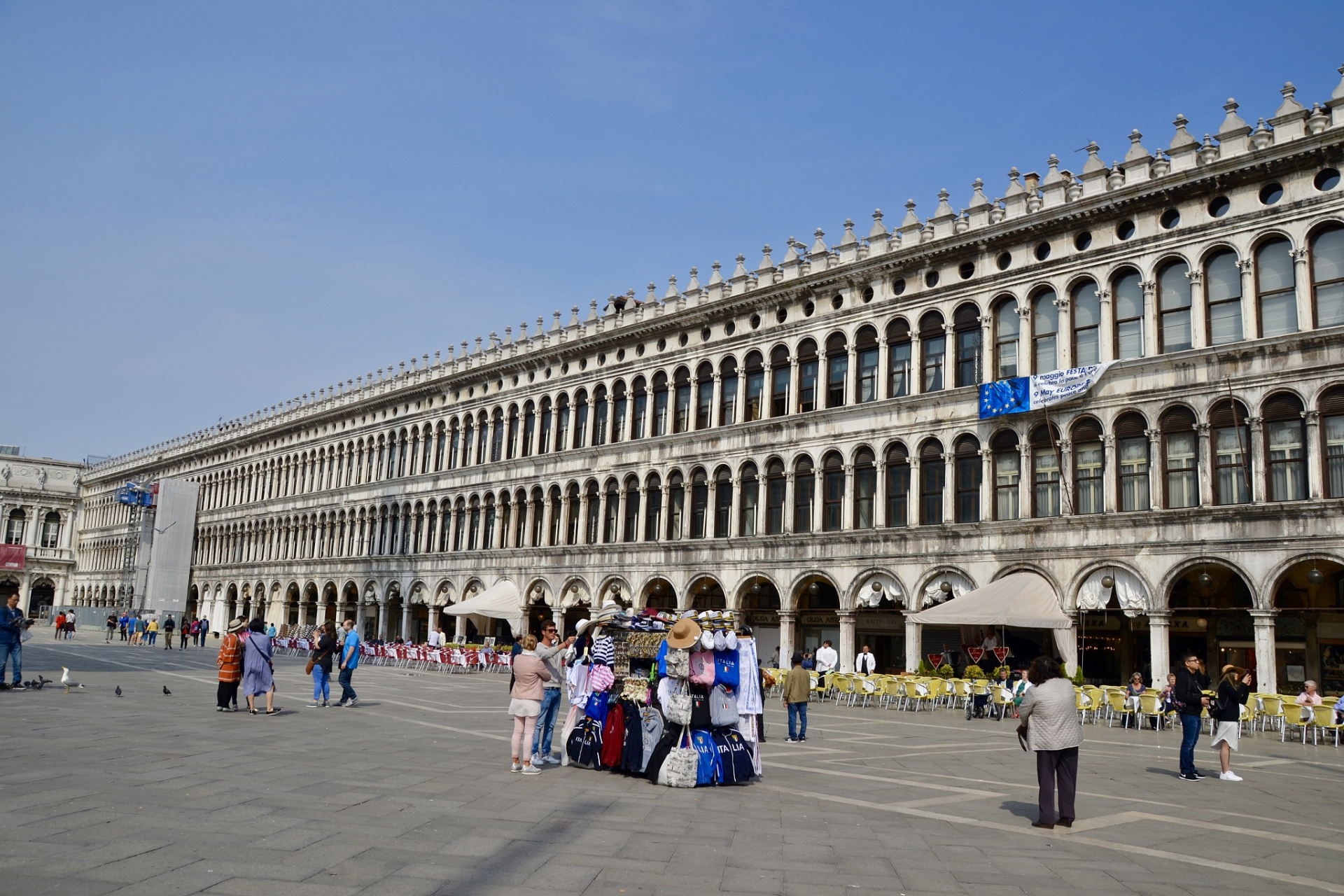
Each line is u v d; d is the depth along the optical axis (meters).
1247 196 33.81
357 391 79.00
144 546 101.12
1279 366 32.19
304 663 53.00
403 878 8.71
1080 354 37.44
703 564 49.34
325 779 13.82
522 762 15.62
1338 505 30.31
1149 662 38.06
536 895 8.41
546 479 60.03
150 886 8.11
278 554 86.56
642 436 55.03
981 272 40.78
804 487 46.06
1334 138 31.67
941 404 40.97
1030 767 18.91
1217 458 33.38
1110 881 9.74
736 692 15.97
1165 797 15.66
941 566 39.78
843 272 45.53
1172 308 35.31
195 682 34.44
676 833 11.33
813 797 14.52
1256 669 31.50
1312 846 11.97
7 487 134.75
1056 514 37.03
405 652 52.34
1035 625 31.14
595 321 59.06
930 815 13.24
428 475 69.88
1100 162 37.53
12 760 14.23
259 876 8.54
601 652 16.86
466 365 68.44
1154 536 34.06
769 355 48.78
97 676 34.59
